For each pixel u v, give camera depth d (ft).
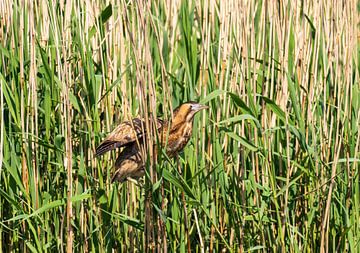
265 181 31.48
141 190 31.01
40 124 31.48
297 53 32.22
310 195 31.19
